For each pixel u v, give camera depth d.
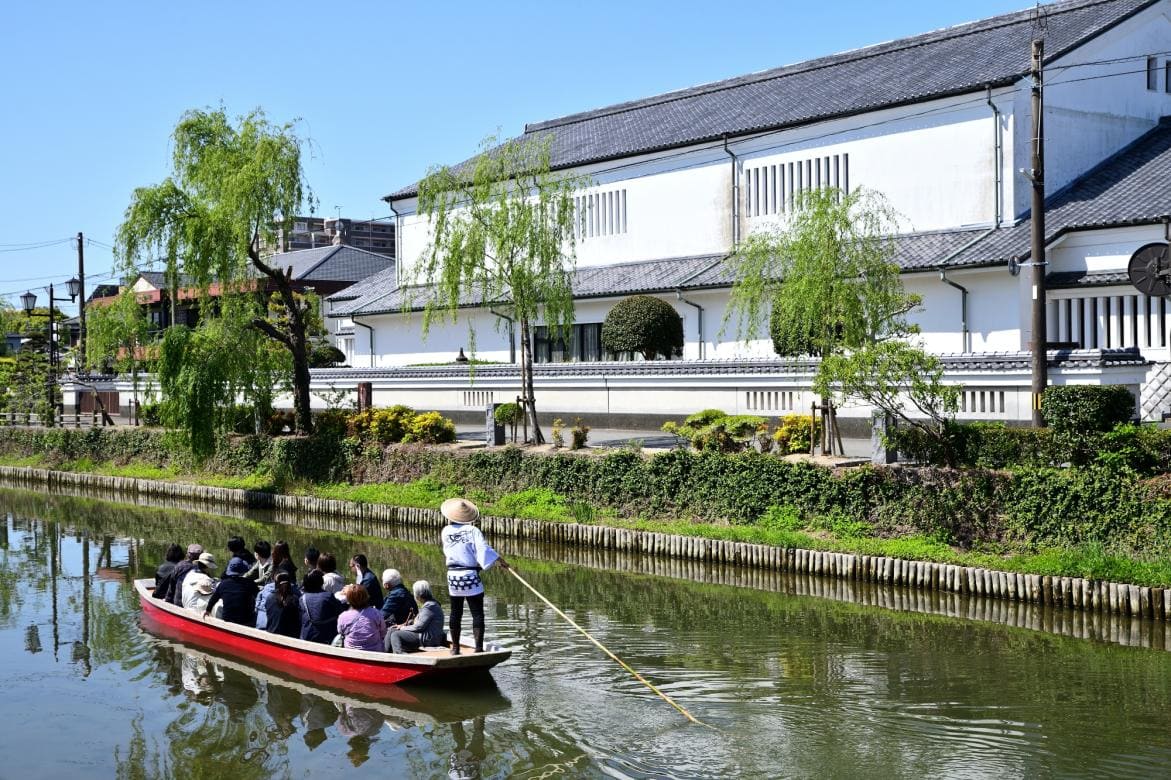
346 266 55.06
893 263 22.05
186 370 26.72
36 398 41.38
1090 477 16.31
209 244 25.94
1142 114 31.48
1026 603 15.95
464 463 25.08
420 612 13.48
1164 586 14.88
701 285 31.77
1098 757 10.48
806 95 34.38
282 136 26.59
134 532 25.22
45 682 13.71
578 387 31.20
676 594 17.69
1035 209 18.80
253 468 29.89
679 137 35.38
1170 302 24.12
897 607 16.70
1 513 28.81
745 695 12.40
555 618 16.08
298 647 13.61
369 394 30.52
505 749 11.04
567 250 38.47
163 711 12.60
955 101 28.81
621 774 10.32
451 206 25.81
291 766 10.95
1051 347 21.86
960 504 17.58
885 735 11.12
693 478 21.02
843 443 24.30
